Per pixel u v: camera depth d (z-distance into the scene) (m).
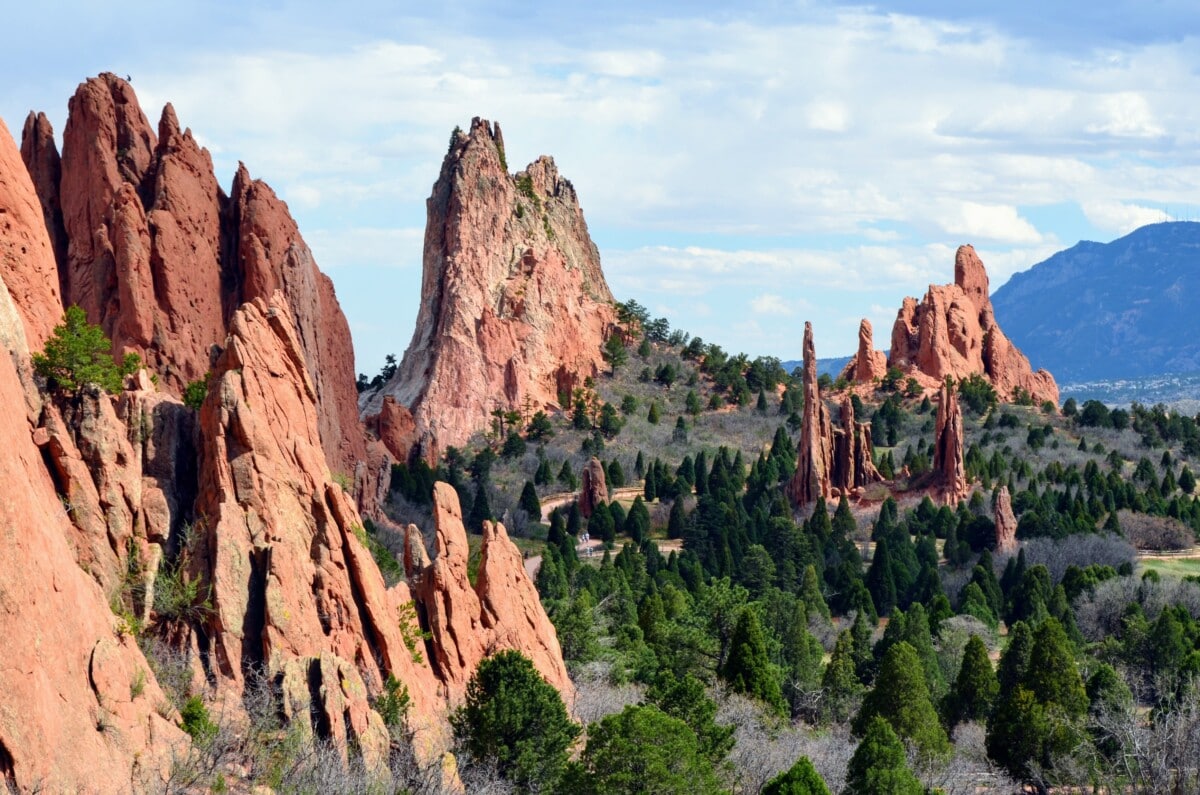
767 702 109.19
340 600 68.81
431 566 80.31
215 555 65.00
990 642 151.50
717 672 113.44
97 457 63.94
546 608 119.31
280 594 65.44
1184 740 94.50
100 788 50.56
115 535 63.44
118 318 133.00
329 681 63.38
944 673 141.38
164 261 135.12
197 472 68.31
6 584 48.25
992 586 177.88
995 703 117.94
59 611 51.62
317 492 70.25
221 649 63.81
